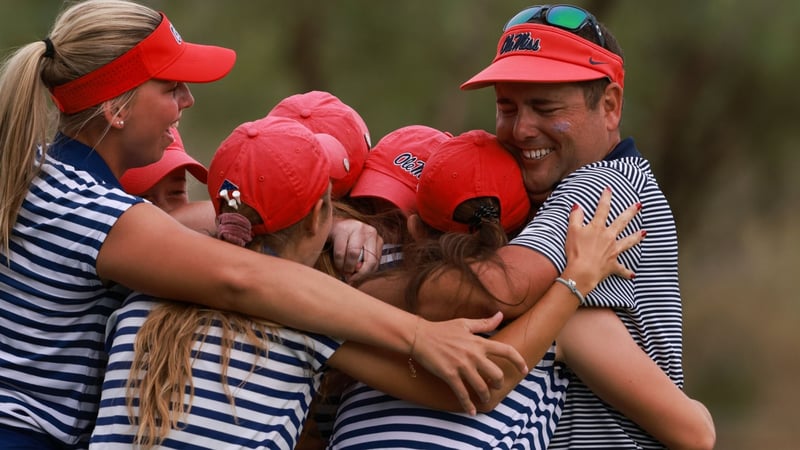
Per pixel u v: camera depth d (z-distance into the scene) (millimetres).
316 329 8578
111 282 9109
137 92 9273
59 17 9484
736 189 32812
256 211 8750
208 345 8625
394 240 9914
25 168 8984
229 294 8586
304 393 8789
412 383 8773
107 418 8641
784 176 30906
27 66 9031
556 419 9281
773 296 48500
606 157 9977
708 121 28781
